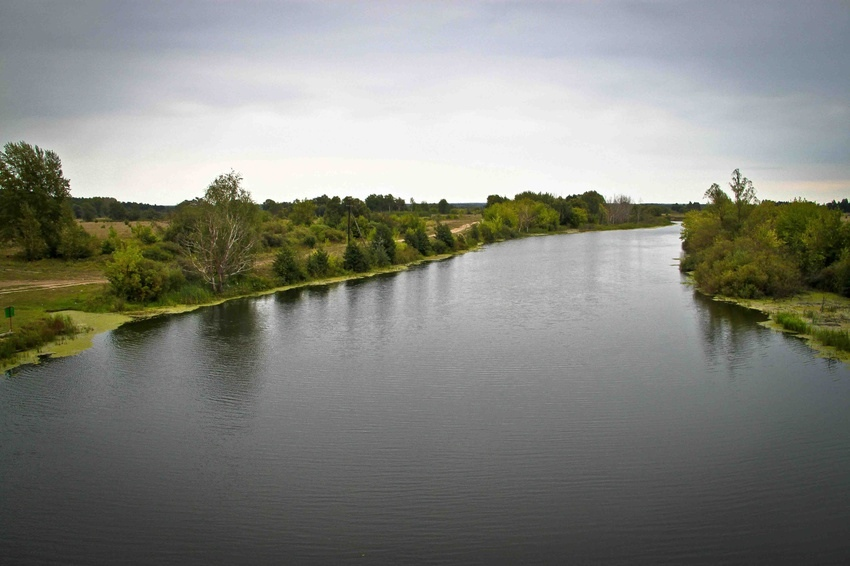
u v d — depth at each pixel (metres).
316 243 83.44
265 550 14.74
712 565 14.02
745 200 65.88
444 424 22.08
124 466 18.88
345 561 14.32
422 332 36.28
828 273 46.53
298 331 36.53
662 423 21.89
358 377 27.44
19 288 46.19
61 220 64.69
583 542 14.94
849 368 27.50
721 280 47.50
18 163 62.56
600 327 37.00
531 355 30.81
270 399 24.62
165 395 24.98
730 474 18.11
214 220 50.88
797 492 17.03
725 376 26.91
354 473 18.48
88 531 15.48
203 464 19.03
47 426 21.80
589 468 18.62
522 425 21.92
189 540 15.12
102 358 29.98
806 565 13.95
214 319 39.84
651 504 16.56
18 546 14.82
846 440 20.19
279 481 18.02
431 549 14.74
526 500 16.86
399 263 73.56
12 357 29.83
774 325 36.16
